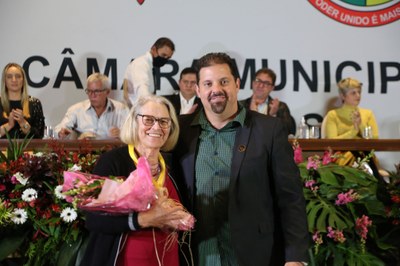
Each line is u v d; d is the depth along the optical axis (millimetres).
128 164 2070
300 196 2148
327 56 6020
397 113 6070
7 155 2912
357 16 6055
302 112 5949
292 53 5977
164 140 2107
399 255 2953
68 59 5668
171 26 5809
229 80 2176
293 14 5984
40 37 5648
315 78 5980
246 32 5914
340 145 3820
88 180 1946
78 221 2680
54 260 2732
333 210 2850
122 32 5742
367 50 6066
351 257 2797
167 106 2156
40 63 5637
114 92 5707
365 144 3855
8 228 2719
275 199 2207
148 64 5516
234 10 5902
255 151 2156
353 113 5301
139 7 5770
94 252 1992
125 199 1864
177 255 2100
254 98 5492
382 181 3111
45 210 2705
